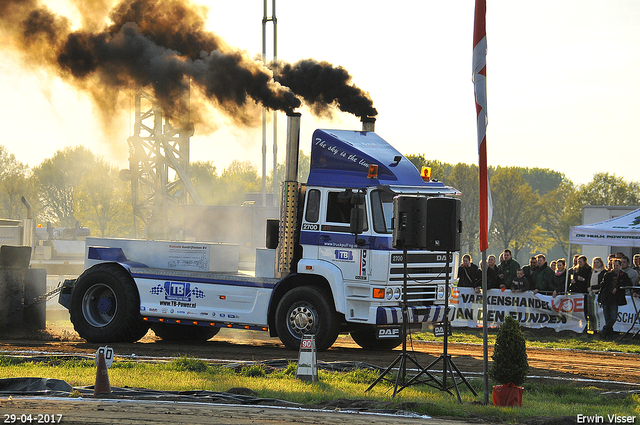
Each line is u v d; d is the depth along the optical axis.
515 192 125.00
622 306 26.23
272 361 16.83
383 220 18.28
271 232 20.12
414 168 19.12
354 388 13.67
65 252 55.44
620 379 16.52
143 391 12.37
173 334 23.53
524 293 27.77
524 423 10.51
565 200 130.12
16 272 24.31
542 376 16.58
